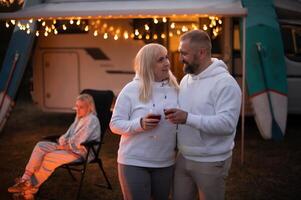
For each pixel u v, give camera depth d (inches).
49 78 362.9
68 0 329.7
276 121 293.9
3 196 196.2
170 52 347.6
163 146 120.6
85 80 354.3
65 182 215.3
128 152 120.7
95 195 198.4
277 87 294.5
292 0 336.5
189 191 123.0
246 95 325.1
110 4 304.3
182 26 329.7
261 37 296.4
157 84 122.0
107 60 347.6
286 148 279.7
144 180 121.0
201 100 113.9
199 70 115.6
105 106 214.8
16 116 403.9
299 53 330.6
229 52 331.6
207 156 114.7
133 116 121.1
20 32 319.9
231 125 110.8
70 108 359.9
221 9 234.4
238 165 243.8
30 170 183.8
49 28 328.8
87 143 183.0
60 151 184.4
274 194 199.8
